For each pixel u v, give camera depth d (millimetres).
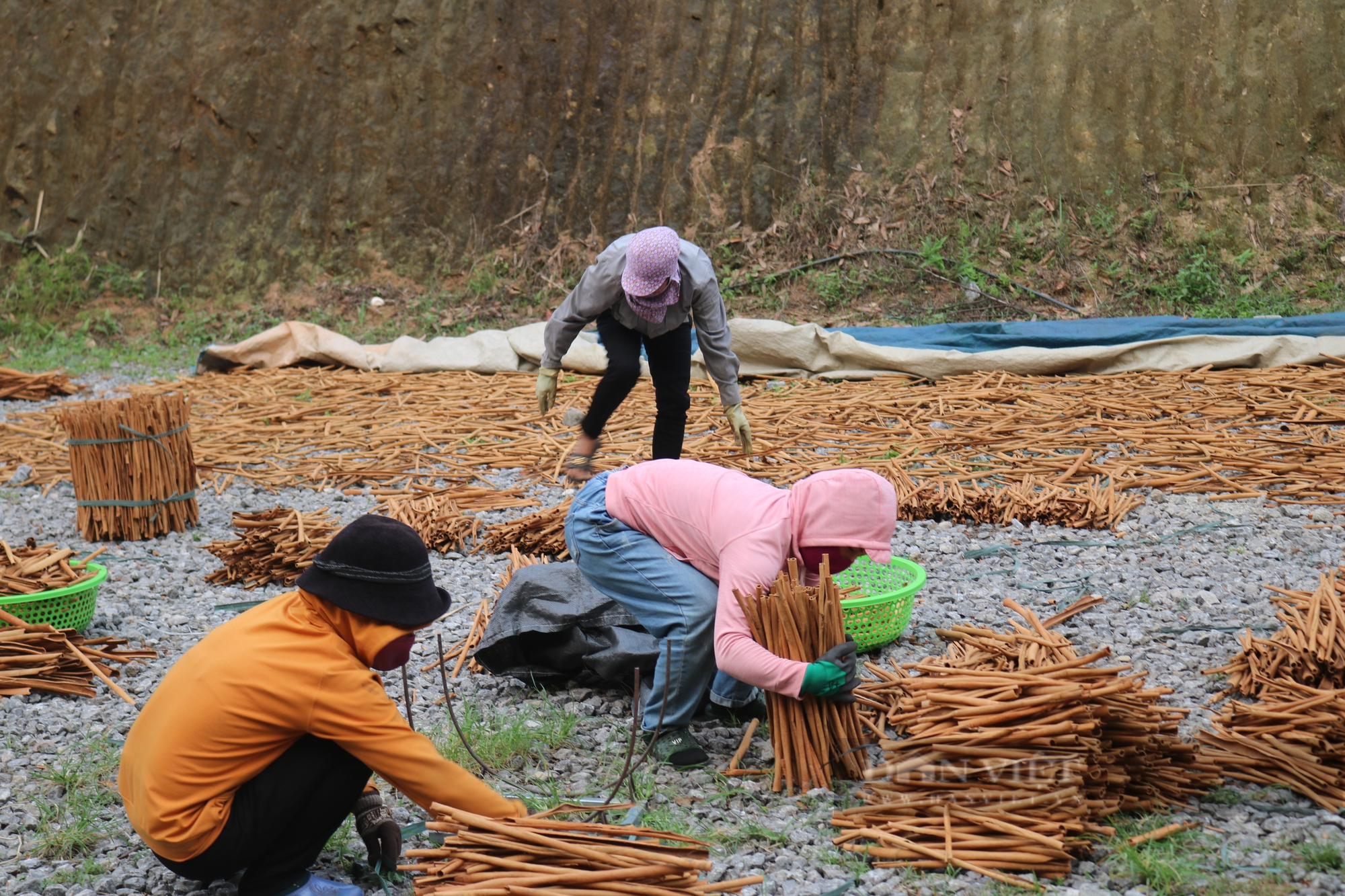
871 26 15086
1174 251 13430
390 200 15594
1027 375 10250
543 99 15461
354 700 2619
